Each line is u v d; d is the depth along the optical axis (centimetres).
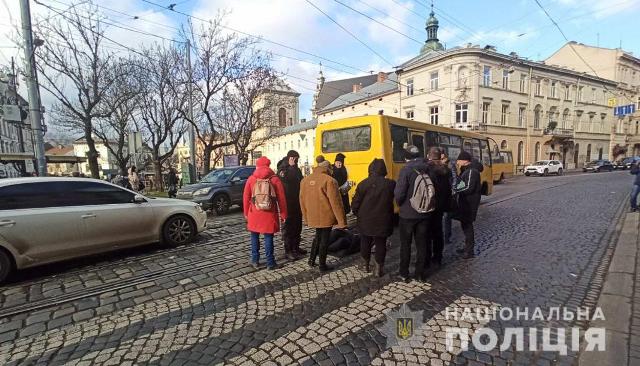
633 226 723
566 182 2042
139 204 591
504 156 2403
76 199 524
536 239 643
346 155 842
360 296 397
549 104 3838
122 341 311
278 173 562
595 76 4259
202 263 538
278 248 627
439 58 3234
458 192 537
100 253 590
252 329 326
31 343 311
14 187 477
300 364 268
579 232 692
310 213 480
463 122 3178
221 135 2258
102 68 1538
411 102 3594
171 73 1702
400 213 438
